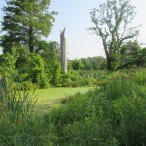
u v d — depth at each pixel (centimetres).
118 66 6250
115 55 6197
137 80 1442
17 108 827
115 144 654
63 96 2112
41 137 702
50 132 745
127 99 891
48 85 3312
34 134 728
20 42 4584
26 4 4491
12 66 3144
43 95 2206
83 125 775
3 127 745
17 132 709
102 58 6794
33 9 4559
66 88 3047
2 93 849
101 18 6256
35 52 4544
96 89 1251
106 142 674
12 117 796
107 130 734
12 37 4556
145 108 740
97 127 734
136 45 6250
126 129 698
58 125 883
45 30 4616
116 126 763
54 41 4719
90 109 957
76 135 740
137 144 686
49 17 4703
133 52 6256
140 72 1752
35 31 4644
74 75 3856
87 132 730
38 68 3306
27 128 738
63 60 4734
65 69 4706
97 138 689
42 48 4659
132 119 720
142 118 705
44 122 811
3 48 4578
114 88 1098
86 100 1091
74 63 6994
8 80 927
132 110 753
